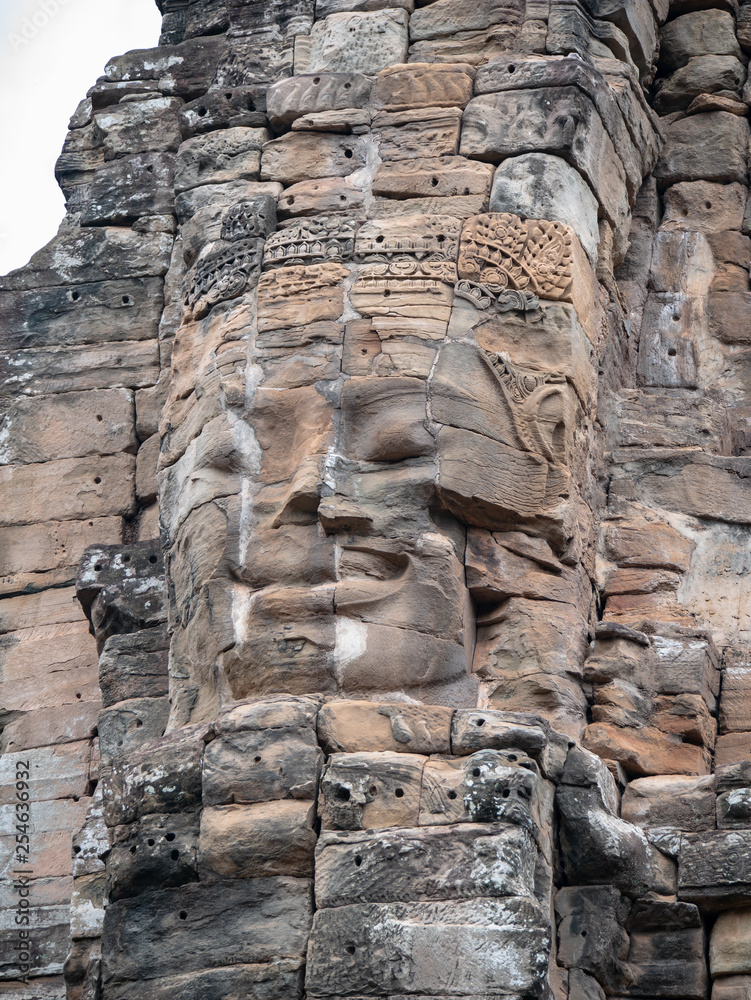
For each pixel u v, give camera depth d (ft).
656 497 93.40
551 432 86.48
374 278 87.66
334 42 96.73
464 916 74.64
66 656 95.66
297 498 83.56
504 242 88.58
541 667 84.17
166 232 102.32
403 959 74.33
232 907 77.30
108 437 98.99
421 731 79.05
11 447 99.71
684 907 80.53
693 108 104.32
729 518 92.73
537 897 77.41
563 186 91.09
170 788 79.82
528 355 87.45
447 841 75.92
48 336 101.60
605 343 94.48
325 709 79.56
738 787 82.17
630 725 85.20
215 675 83.56
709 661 87.71
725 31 106.11
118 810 80.59
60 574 97.25
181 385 90.68
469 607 84.38
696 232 101.65
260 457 85.97
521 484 85.35
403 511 83.46
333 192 91.76
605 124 94.43
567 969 79.05
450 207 90.22
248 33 100.07
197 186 97.04
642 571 91.40
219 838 77.97
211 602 83.92
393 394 84.89
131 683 90.22
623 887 80.43
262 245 90.63
